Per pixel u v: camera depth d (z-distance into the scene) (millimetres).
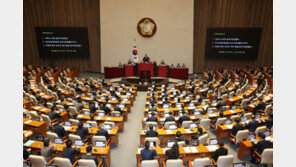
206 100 13297
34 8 24484
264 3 22891
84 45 24750
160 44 24469
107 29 24344
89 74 25453
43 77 19000
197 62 25250
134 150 9328
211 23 23859
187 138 9094
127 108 13242
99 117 10602
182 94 15328
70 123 9406
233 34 23250
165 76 22484
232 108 11766
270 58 24359
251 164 7977
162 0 23516
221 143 6863
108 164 7879
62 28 24219
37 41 24547
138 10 23828
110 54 24953
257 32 22969
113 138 9492
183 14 23641
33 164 6418
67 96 15016
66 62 26094
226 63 25188
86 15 24375
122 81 21344
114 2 23781
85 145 7699
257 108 11664
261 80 17312
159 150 7348
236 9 23172
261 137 7480
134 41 24516
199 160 6289
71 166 6281
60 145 7641
